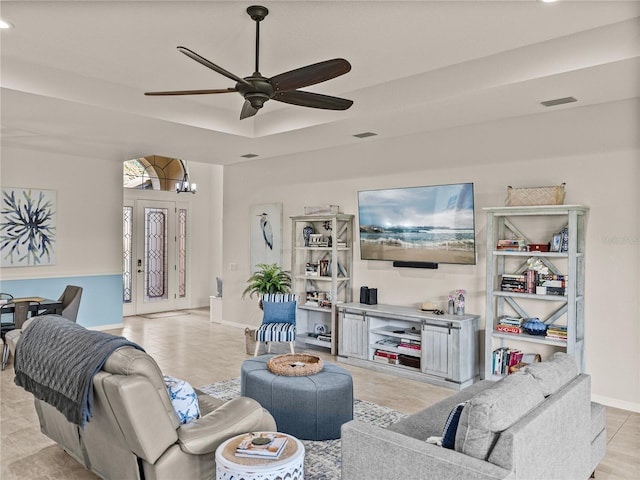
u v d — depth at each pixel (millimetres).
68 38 3551
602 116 4188
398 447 2129
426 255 5215
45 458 3172
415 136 5414
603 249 4180
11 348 3197
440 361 4695
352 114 4738
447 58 3889
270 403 3564
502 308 4695
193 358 5711
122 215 7641
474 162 4953
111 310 7543
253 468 2148
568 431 2438
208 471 2488
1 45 3678
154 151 6586
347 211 6078
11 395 4359
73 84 4246
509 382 2297
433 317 4750
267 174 7121
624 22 3207
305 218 6078
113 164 7500
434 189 5090
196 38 3533
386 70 4168
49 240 6805
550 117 4473
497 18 3182
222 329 7484
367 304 5637
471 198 4812
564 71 3447
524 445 2008
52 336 2785
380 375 5051
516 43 3582
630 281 4051
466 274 5004
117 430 2404
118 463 2543
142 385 2221
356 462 2266
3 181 6359
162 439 2299
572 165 4344
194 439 2389
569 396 2461
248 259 7453
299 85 2961
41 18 3238
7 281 6441
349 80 4438
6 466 3057
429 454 2045
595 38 3318
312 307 6113
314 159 6457
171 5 3045
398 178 5562
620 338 4102
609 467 3084
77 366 2441
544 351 4504
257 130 5684
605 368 4176
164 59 3941
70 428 2893
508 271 4688
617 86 3742
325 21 3244
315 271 6277
